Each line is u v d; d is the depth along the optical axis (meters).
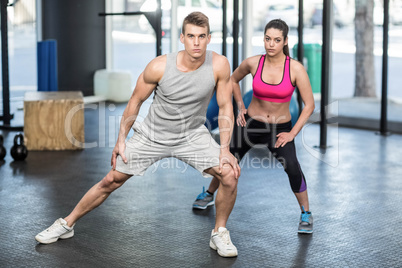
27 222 3.68
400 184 4.74
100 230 3.54
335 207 4.08
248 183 4.73
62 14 9.05
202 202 4.01
